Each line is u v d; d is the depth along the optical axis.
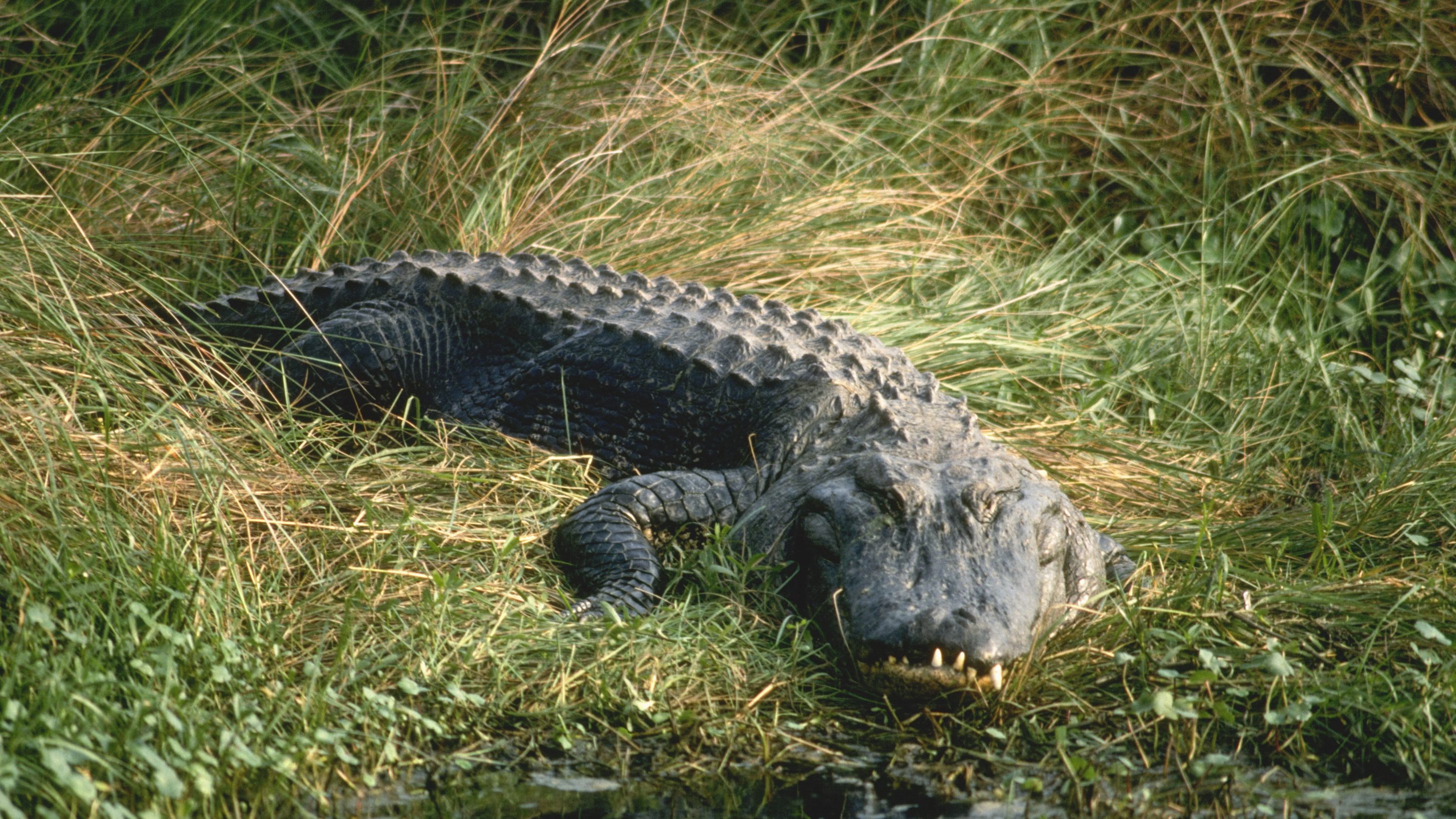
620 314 14.55
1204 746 9.14
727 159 19.05
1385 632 10.60
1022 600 10.09
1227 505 14.04
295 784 7.89
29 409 9.77
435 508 11.94
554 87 19.83
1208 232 19.98
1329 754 9.21
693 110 19.64
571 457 12.98
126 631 8.50
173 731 7.73
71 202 15.85
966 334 16.78
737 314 14.52
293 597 9.84
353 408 14.82
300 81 21.41
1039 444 14.79
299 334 15.68
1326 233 19.20
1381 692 9.67
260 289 16.19
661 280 15.68
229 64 20.16
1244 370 17.00
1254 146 20.91
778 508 11.75
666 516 12.12
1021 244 20.62
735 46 23.33
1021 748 9.16
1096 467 14.34
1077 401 16.25
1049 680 9.85
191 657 8.37
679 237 18.00
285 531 10.65
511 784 8.41
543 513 12.38
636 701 9.19
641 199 18.05
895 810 8.20
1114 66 22.25
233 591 9.41
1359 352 17.75
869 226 18.73
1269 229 18.77
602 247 17.58
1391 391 16.06
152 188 17.62
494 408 14.26
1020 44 22.92
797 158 20.06
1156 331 17.41
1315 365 16.59
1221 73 20.75
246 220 17.92
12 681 7.50
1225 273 18.80
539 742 8.94
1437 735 9.15
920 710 9.66
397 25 24.36
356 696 8.88
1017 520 10.84
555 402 13.95
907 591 10.04
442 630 9.61
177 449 10.72
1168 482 14.41
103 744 7.32
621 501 11.99
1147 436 15.75
